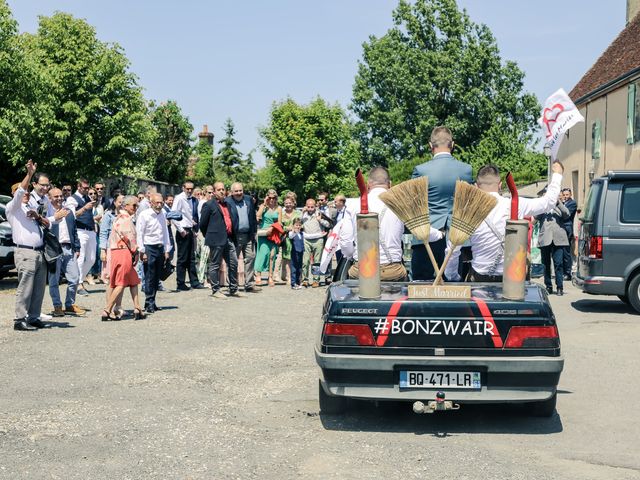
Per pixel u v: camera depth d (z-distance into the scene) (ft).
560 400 22.17
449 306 17.95
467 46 207.10
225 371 25.76
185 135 199.00
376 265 18.38
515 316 17.85
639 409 21.15
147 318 38.50
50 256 35.65
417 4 208.64
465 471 15.83
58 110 136.77
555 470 15.92
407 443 17.85
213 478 15.35
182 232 52.42
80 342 31.27
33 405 21.17
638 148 81.00
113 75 139.44
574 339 32.68
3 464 16.16
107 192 145.69
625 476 15.57
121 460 16.48
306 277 55.98
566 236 49.80
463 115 204.33
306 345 30.86
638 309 40.24
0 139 113.09
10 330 34.30
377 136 207.62
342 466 16.15
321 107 244.42
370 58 210.59
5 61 110.42
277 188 246.88
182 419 19.84
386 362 17.87
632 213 40.37
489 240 21.91
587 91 96.68
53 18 139.23
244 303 45.29
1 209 57.16
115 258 37.42
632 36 97.14
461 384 17.89
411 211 19.08
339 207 55.77
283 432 18.72
